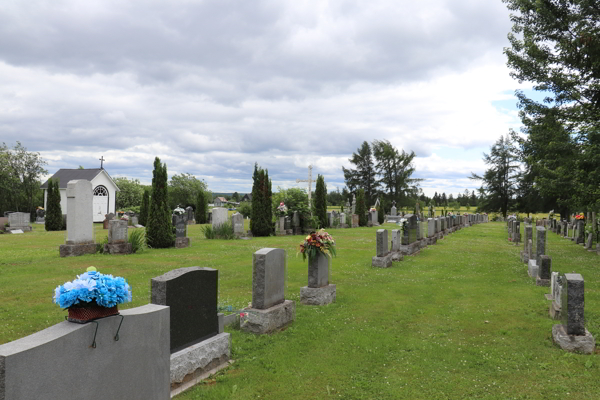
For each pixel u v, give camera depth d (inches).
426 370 227.8
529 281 468.1
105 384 147.6
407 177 3206.2
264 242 885.2
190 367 209.2
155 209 759.7
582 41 653.3
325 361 238.2
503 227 1658.5
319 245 361.4
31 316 312.3
